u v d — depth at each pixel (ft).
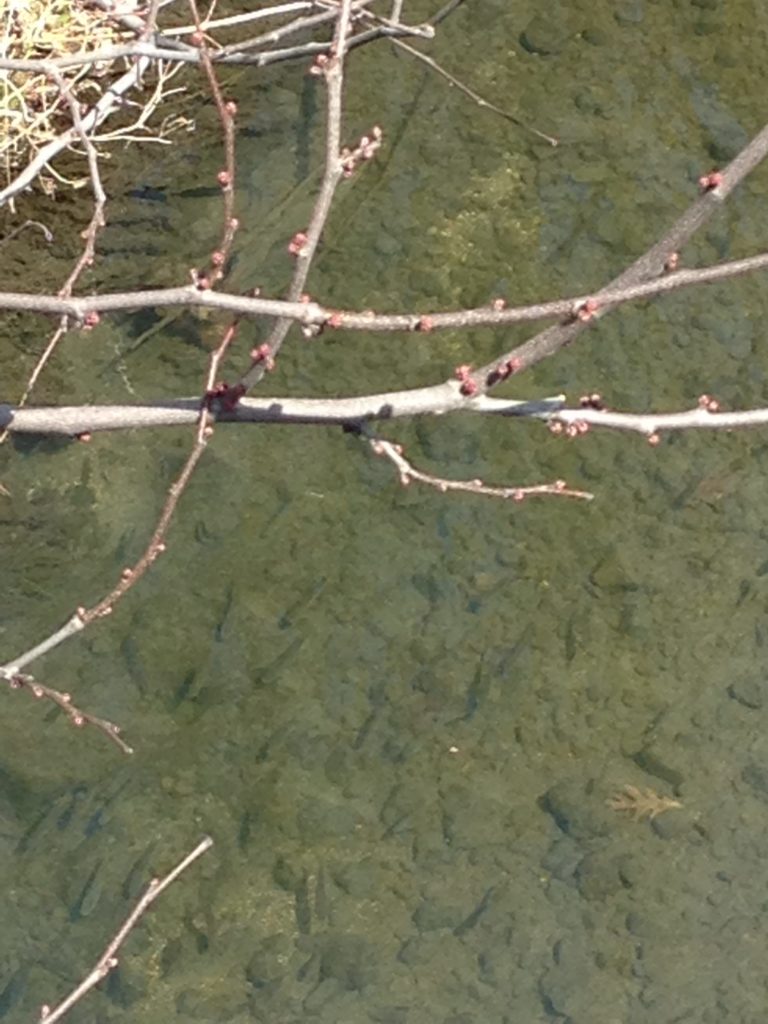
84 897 8.04
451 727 8.47
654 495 8.98
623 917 7.99
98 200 5.68
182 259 9.37
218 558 8.84
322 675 8.61
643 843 8.15
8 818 8.20
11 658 8.49
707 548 8.89
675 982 7.87
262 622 8.71
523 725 8.47
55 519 8.80
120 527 8.86
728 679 8.59
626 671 8.61
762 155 4.04
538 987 7.85
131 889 8.05
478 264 9.51
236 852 8.16
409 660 8.65
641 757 8.38
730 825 8.22
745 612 8.75
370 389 9.09
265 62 7.68
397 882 8.10
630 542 8.89
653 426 4.33
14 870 8.09
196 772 8.36
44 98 8.61
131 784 8.31
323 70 4.08
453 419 9.05
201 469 9.00
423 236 9.55
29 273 9.14
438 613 8.75
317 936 7.97
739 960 7.94
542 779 8.33
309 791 8.31
